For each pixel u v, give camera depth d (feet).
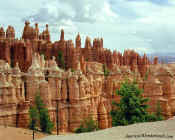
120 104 176.65
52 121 174.09
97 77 258.78
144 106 178.19
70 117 193.26
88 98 213.66
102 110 225.15
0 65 179.22
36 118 155.33
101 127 221.66
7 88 156.15
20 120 154.10
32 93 173.17
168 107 244.42
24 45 224.53
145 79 292.61
